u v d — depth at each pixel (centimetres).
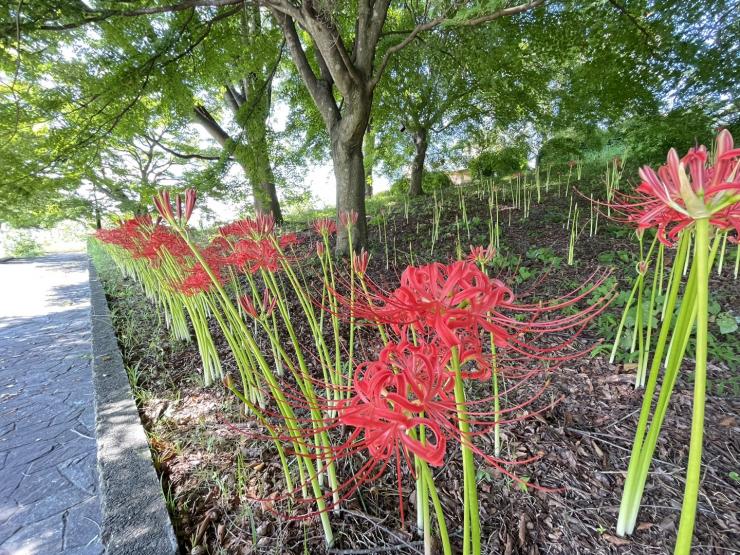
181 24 624
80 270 1123
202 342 317
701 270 75
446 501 183
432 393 80
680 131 699
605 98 766
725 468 187
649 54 681
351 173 566
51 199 1051
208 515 187
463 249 548
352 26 732
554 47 725
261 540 172
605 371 268
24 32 445
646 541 157
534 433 219
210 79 755
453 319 82
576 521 168
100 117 657
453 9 434
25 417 322
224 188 712
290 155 874
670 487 179
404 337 92
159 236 310
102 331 444
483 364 91
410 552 162
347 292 369
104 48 627
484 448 212
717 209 71
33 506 223
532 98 873
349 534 173
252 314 184
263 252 213
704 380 79
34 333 552
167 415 277
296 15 469
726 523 161
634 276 389
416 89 938
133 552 167
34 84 626
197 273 251
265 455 224
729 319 278
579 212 638
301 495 191
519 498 181
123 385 315
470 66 682
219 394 299
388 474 201
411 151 1194
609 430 217
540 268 456
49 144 618
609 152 1083
